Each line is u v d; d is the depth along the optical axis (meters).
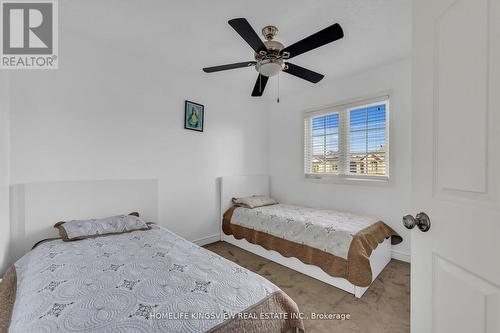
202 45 2.16
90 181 2.09
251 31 1.49
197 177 2.92
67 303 0.92
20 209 1.76
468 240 0.65
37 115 1.83
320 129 3.24
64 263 1.29
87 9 1.68
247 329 0.91
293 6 1.61
